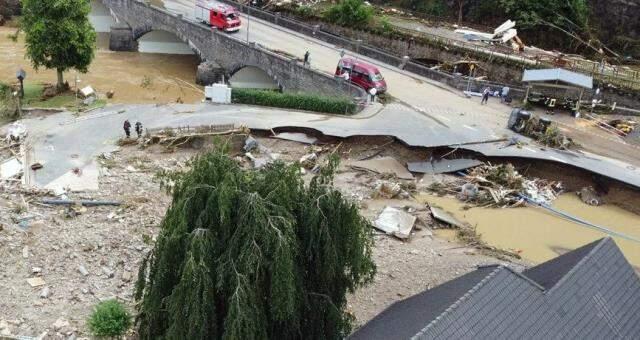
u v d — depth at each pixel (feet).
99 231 114.11
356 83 182.50
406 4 272.72
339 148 154.51
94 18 276.41
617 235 133.49
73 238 111.34
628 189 143.95
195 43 224.53
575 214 140.26
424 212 134.00
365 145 155.33
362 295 104.94
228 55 211.41
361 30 237.04
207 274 68.03
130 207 122.62
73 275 102.63
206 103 179.01
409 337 59.72
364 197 137.18
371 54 214.48
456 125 165.17
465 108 178.81
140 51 252.42
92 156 145.89
